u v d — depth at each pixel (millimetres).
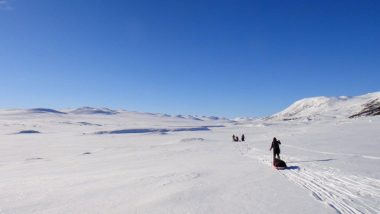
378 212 8648
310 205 9477
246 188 12289
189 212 9352
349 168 16438
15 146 62656
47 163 32031
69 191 13859
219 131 110000
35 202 12039
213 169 18141
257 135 73938
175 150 36969
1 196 13602
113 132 103562
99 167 24438
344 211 8820
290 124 129250
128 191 12969
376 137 41938
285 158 22906
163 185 13773
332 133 53281
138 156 32438
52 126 163500
